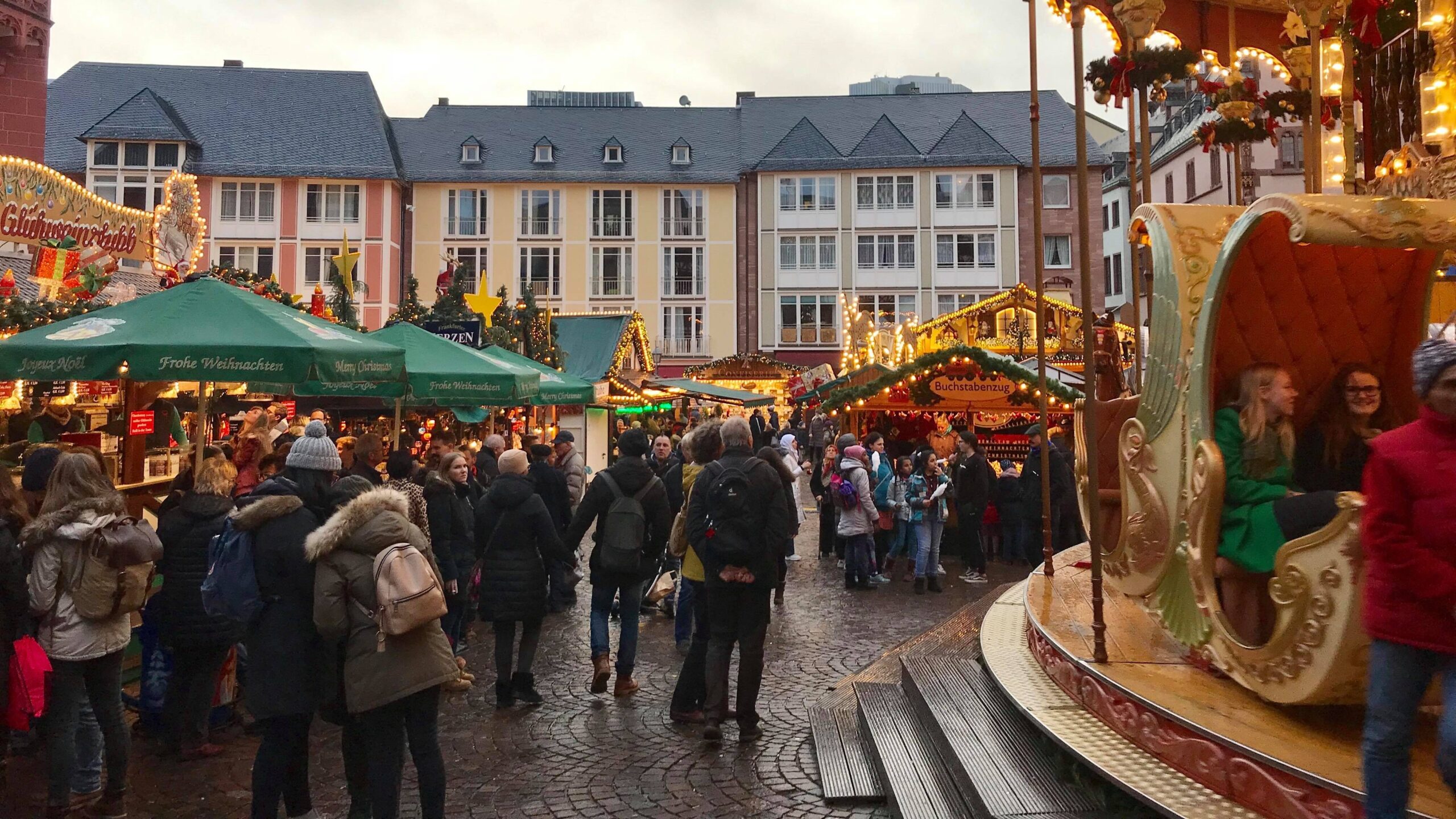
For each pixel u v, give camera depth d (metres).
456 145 54.28
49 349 6.05
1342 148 7.06
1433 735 3.41
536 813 4.86
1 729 4.91
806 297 52.66
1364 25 5.36
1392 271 4.27
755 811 4.82
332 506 4.64
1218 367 4.24
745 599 5.91
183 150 49.38
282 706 4.19
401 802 5.02
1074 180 51.81
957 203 52.03
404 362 7.46
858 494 11.36
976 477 12.16
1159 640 4.84
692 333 53.50
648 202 53.59
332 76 54.31
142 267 14.55
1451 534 2.53
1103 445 6.05
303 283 50.47
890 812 4.58
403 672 4.08
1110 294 54.12
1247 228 3.71
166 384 8.98
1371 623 2.68
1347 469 4.08
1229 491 3.94
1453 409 2.59
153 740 6.05
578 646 8.66
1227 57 7.99
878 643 8.60
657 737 6.06
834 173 52.66
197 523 5.62
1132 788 3.44
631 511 6.93
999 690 5.25
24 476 5.27
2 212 10.34
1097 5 6.77
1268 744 3.24
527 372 10.84
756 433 19.91
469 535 8.22
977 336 33.06
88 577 4.62
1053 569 6.91
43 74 16.11
